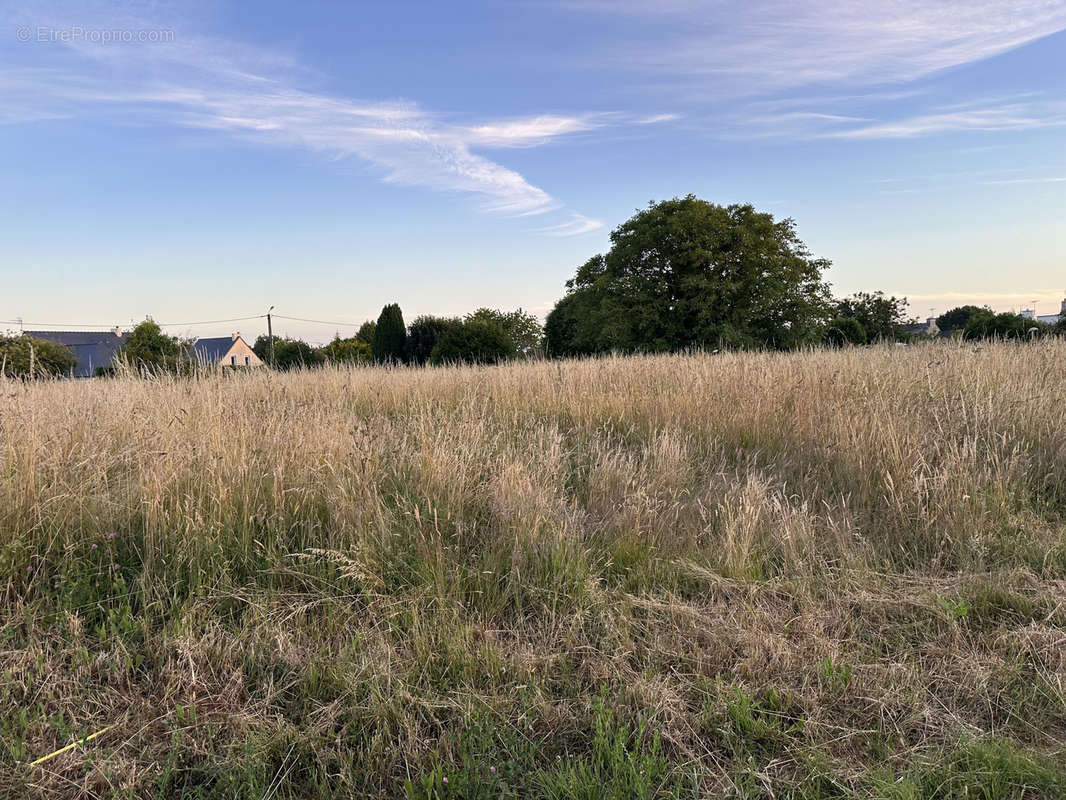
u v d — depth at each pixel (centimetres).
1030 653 277
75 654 267
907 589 332
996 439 508
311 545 356
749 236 2803
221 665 269
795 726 236
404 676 262
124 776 216
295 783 219
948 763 219
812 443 550
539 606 319
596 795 204
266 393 605
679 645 287
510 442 550
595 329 3050
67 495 343
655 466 510
